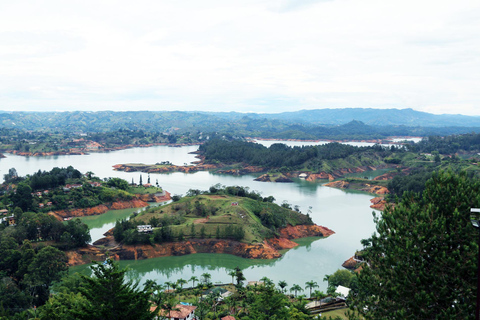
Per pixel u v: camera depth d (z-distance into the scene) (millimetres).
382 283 40469
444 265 35719
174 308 104625
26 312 97812
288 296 126125
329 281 133625
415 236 38188
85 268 160500
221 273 156000
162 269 161750
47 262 126125
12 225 184625
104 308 45219
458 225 36719
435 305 35812
